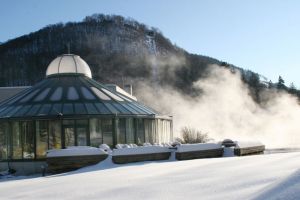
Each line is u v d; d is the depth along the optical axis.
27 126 26.89
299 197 6.89
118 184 12.03
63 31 146.88
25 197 10.88
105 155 22.42
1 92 42.62
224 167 14.23
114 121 27.62
